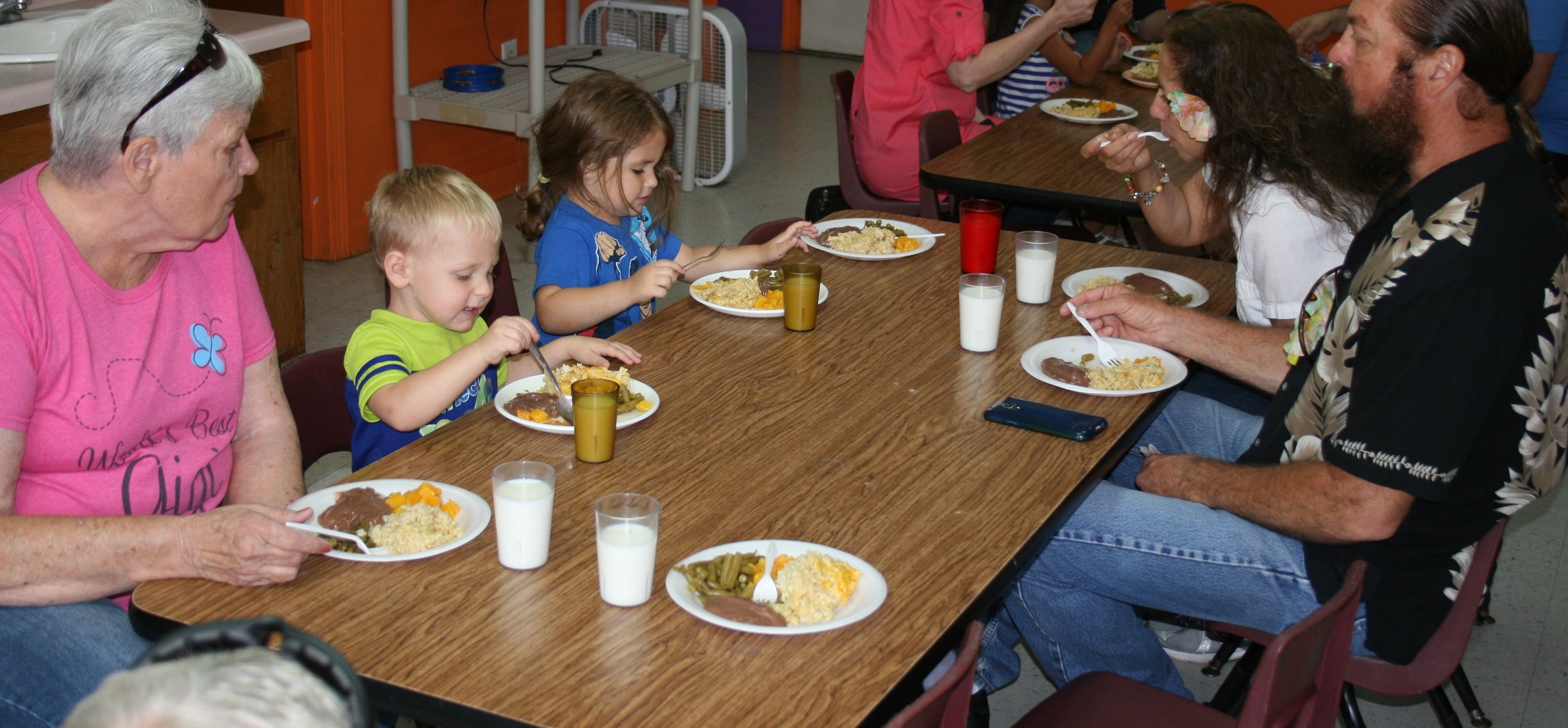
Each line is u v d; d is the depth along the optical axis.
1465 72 1.46
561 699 1.07
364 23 4.43
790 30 8.89
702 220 5.20
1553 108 3.72
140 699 0.57
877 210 3.77
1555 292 1.45
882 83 3.85
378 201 1.85
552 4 5.53
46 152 2.67
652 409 1.68
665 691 1.08
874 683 1.11
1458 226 1.44
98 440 1.48
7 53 2.77
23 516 1.31
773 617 1.20
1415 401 1.43
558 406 1.71
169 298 1.54
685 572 1.26
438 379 1.71
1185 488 1.77
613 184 2.31
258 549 1.24
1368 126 1.56
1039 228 3.71
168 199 1.40
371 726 0.69
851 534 1.38
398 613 1.20
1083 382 1.84
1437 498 1.44
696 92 5.36
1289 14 6.44
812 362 1.91
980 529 1.40
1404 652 1.61
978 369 1.90
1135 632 1.84
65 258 1.41
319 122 4.39
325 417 1.85
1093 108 3.67
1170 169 3.14
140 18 1.33
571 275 2.28
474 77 4.64
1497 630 2.58
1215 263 2.51
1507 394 1.48
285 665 0.62
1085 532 1.75
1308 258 2.08
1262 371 1.99
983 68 3.72
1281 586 1.66
